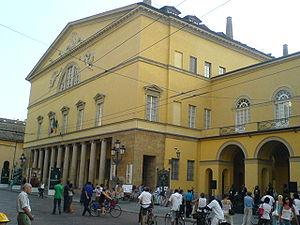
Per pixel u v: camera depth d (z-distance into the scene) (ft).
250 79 118.52
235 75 123.44
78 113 144.77
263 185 103.35
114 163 112.16
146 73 114.52
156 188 107.34
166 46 121.08
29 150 189.67
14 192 144.05
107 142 127.03
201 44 131.64
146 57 115.14
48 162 168.25
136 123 109.60
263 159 104.12
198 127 125.29
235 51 143.23
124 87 118.11
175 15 122.21
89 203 75.72
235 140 110.93
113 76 125.29
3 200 96.22
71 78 158.40
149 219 58.54
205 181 119.34
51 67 178.81
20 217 33.55
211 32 133.08
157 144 113.09
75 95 150.10
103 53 133.69
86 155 139.03
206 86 130.41
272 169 107.86
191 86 125.49
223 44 138.92
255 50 148.05
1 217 25.20
